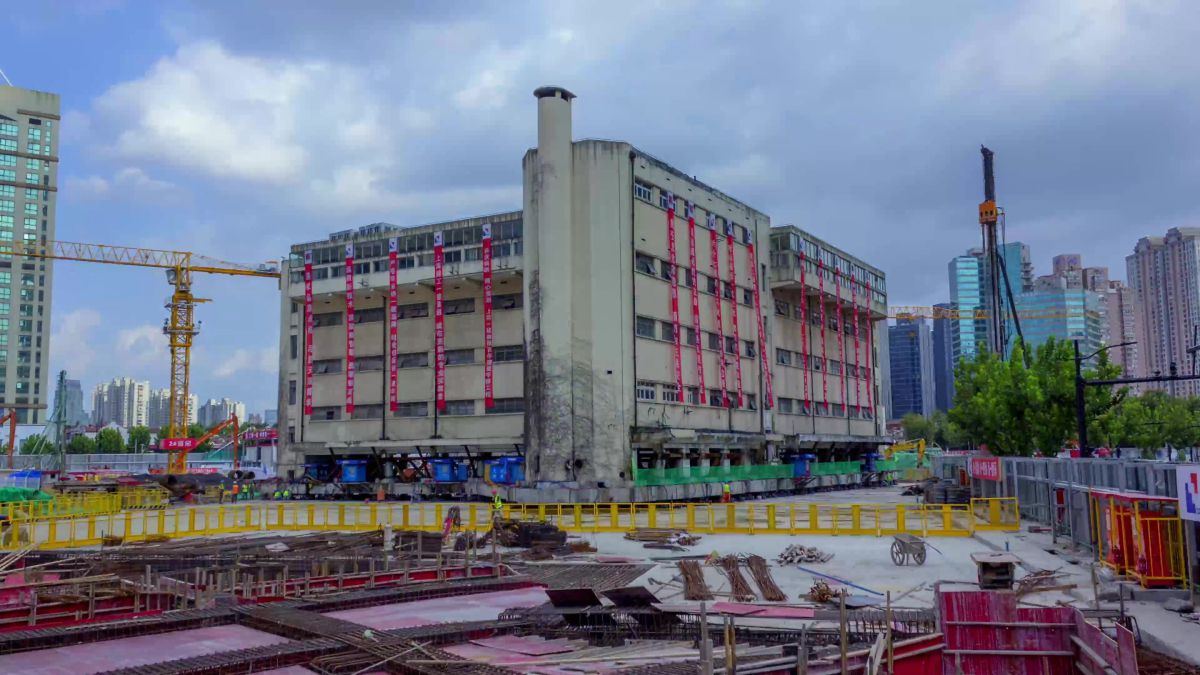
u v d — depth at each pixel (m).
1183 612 19.81
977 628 14.47
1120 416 78.50
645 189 68.12
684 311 71.81
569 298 63.62
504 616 18.05
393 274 74.56
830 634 15.67
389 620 18.41
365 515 54.44
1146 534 22.00
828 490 86.19
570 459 61.94
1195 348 53.84
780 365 87.06
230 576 21.66
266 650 14.66
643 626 16.86
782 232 86.62
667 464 68.75
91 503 54.78
